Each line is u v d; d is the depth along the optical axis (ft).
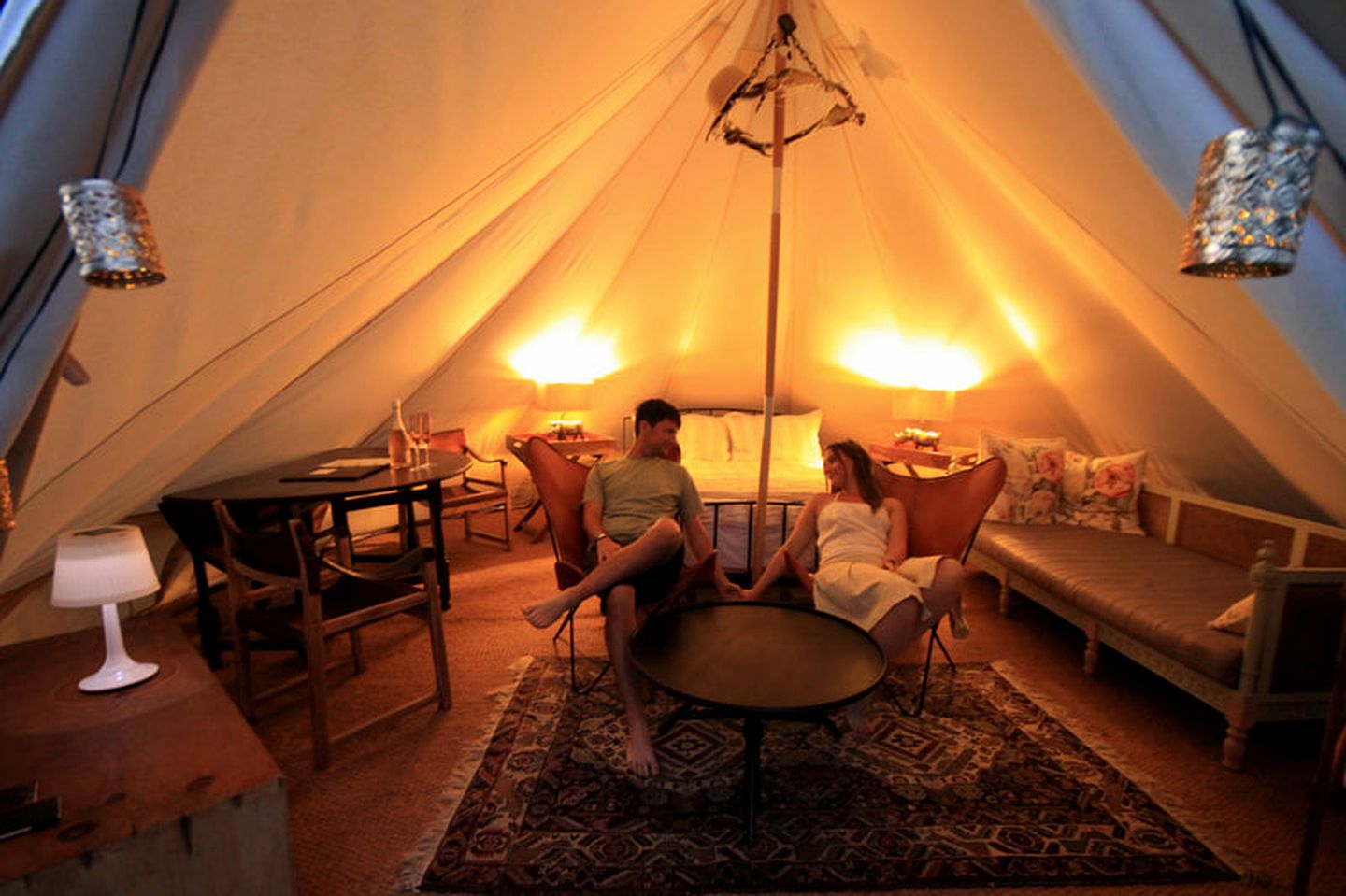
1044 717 7.37
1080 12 3.97
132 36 2.70
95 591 4.84
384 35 3.80
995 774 6.36
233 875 3.71
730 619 6.50
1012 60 4.97
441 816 5.74
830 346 15.30
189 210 3.87
